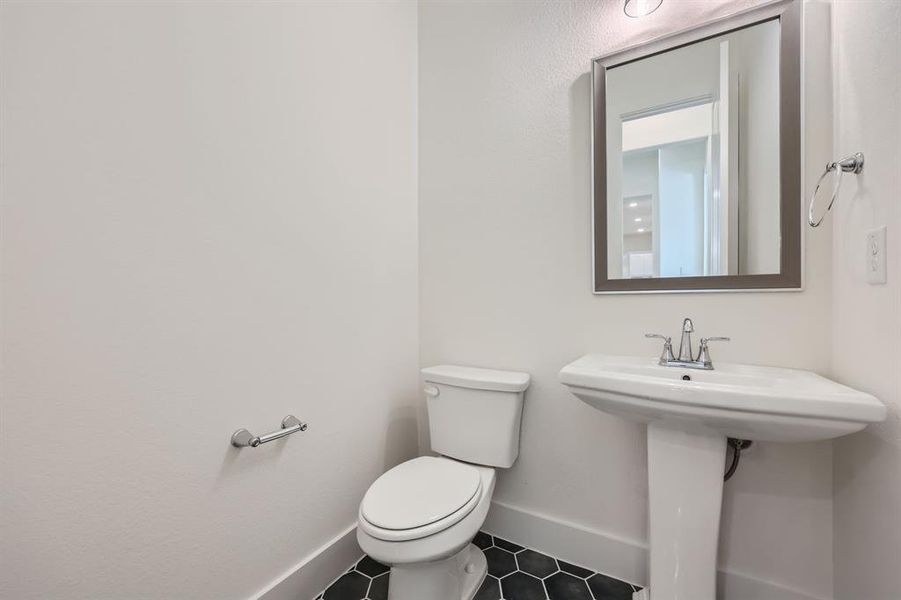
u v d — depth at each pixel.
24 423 0.68
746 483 1.12
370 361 1.47
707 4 1.18
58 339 0.71
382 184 1.53
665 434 1.01
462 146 1.62
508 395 1.33
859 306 0.88
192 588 0.91
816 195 1.04
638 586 1.25
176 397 0.89
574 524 1.38
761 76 1.11
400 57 1.63
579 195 1.38
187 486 0.91
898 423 0.74
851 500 0.94
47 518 0.70
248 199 1.05
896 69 0.74
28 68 0.68
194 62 0.92
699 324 1.18
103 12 0.77
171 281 0.88
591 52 1.36
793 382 0.91
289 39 1.16
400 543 0.93
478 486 1.14
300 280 1.20
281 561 1.13
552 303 1.43
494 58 1.54
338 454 1.33
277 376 1.12
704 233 1.19
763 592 1.10
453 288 1.64
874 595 0.83
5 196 0.66
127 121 0.80
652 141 1.26
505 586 1.25
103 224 0.77
